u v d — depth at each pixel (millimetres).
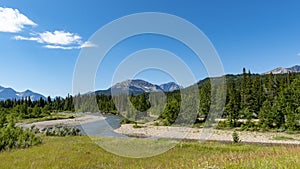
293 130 45000
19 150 16969
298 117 45938
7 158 14180
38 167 11969
